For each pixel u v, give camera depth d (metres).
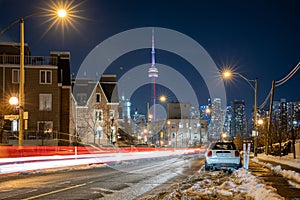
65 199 12.66
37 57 53.50
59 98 53.53
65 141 53.94
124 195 13.66
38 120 52.56
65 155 39.28
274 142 55.78
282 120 56.81
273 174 19.55
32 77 52.78
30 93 52.56
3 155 31.91
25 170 25.03
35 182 17.70
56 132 52.34
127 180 18.77
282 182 15.53
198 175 20.70
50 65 53.19
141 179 19.30
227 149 24.16
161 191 14.67
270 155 45.44
